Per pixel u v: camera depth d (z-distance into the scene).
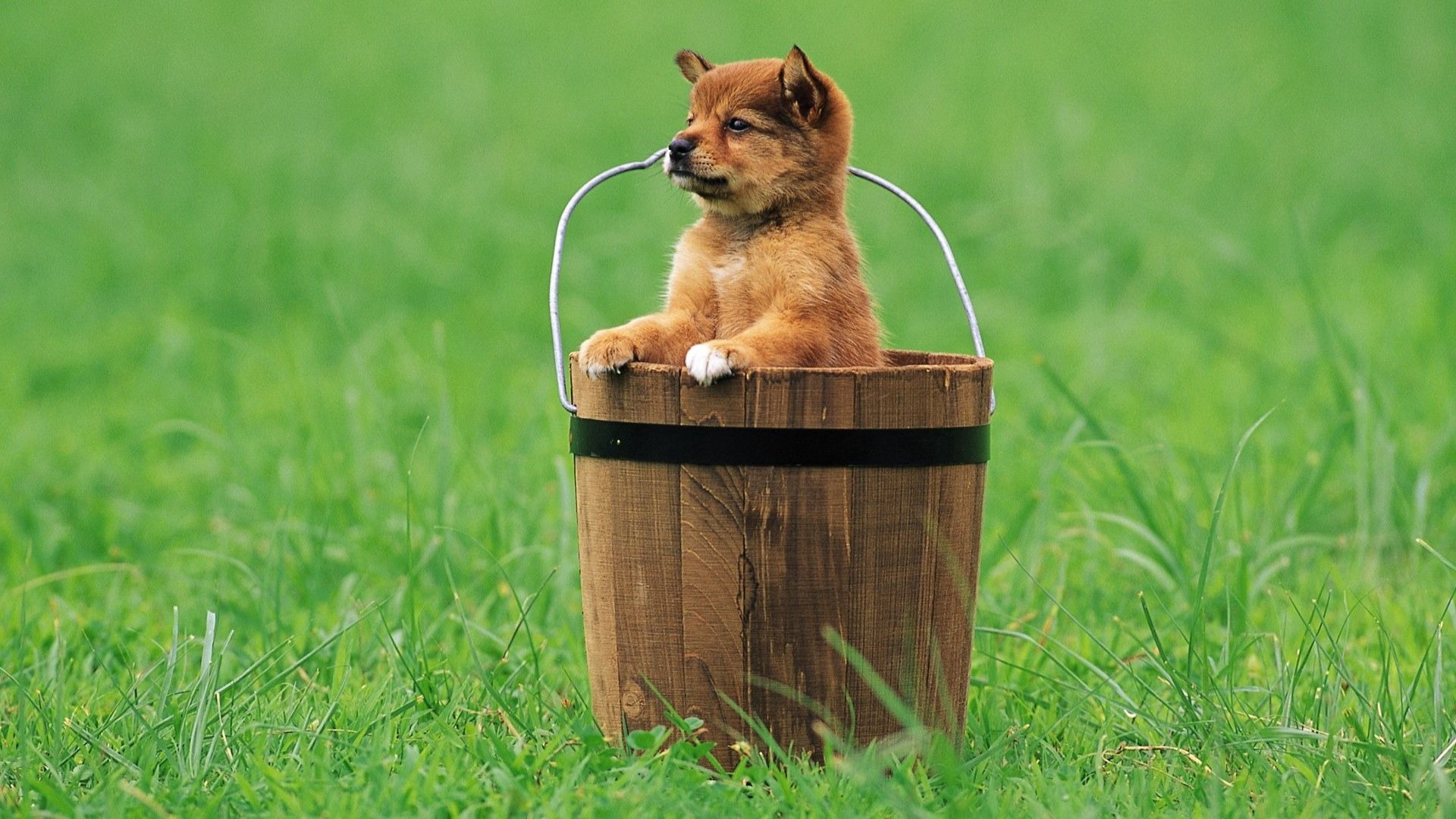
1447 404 9.35
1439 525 7.91
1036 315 13.85
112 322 14.02
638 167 5.66
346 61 24.23
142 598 7.45
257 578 6.99
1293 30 24.34
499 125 20.30
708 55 23.50
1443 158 18.28
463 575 7.49
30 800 4.74
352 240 15.78
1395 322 11.43
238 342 10.70
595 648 5.32
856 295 5.57
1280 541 7.57
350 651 6.23
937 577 5.12
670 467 4.97
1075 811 4.73
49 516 8.62
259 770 4.99
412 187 17.88
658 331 5.36
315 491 8.47
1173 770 5.20
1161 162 18.05
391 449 9.32
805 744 5.09
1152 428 9.63
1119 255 15.27
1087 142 18.25
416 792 4.78
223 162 19.11
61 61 24.45
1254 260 13.94
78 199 17.77
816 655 5.03
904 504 5.00
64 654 6.10
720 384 4.89
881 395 4.91
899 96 21.00
